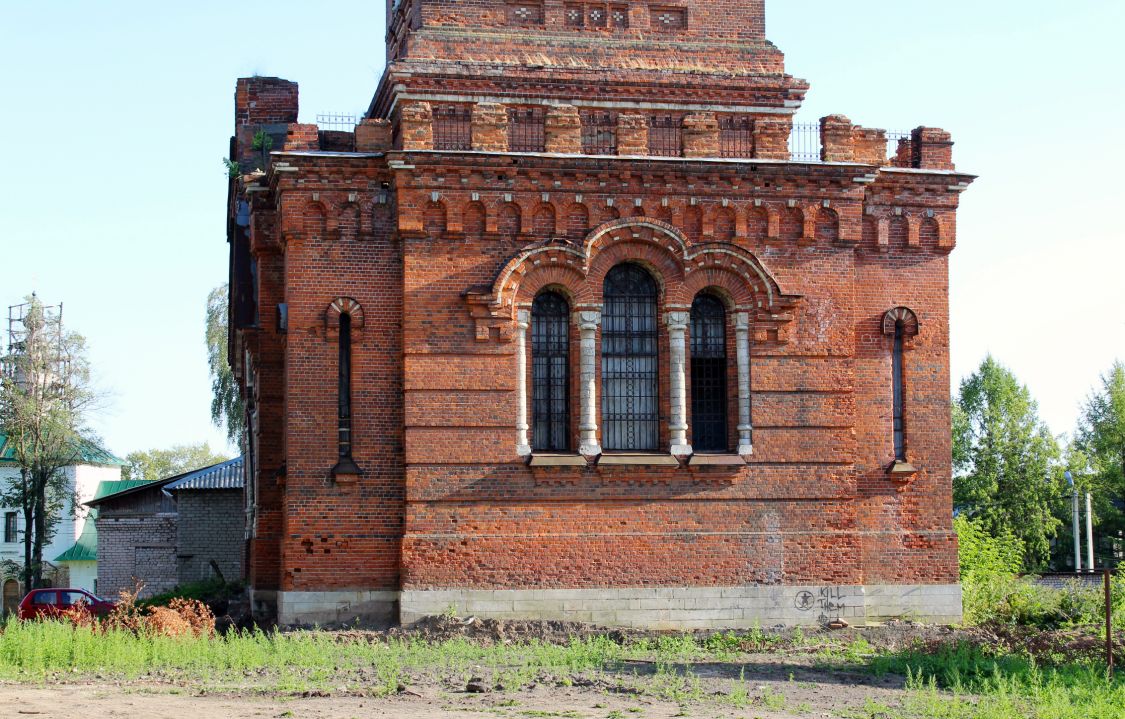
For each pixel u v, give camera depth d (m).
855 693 24.98
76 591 47.22
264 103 43.41
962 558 40.31
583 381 34.03
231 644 28.62
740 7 38.00
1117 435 90.50
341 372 33.97
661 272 34.53
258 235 37.28
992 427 88.19
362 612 33.31
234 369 48.38
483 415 33.53
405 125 33.78
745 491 34.34
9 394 75.81
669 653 29.86
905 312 36.34
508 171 33.97
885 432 35.97
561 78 36.34
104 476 94.69
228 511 57.31
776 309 34.75
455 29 36.47
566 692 24.06
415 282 33.62
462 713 21.45
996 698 23.88
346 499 33.56
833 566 34.50
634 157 34.28
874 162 36.78
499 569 33.22
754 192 35.00
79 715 20.56
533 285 34.09
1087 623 36.03
